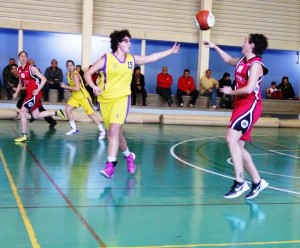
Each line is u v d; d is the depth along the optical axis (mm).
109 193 5336
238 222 4391
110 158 5785
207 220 4418
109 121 5840
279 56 19734
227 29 18344
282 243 3818
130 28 17422
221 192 5621
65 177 6102
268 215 4672
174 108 16672
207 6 17750
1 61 16781
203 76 18047
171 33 17875
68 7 16734
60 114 10727
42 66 17250
